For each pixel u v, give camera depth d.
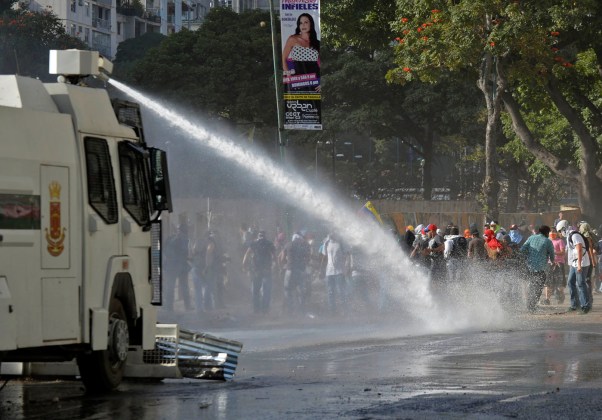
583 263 44.28
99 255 20.06
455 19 61.25
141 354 21.94
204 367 21.89
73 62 21.05
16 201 18.12
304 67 50.47
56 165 19.05
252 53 129.00
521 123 75.12
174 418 16.55
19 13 136.75
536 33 60.81
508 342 31.58
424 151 129.12
